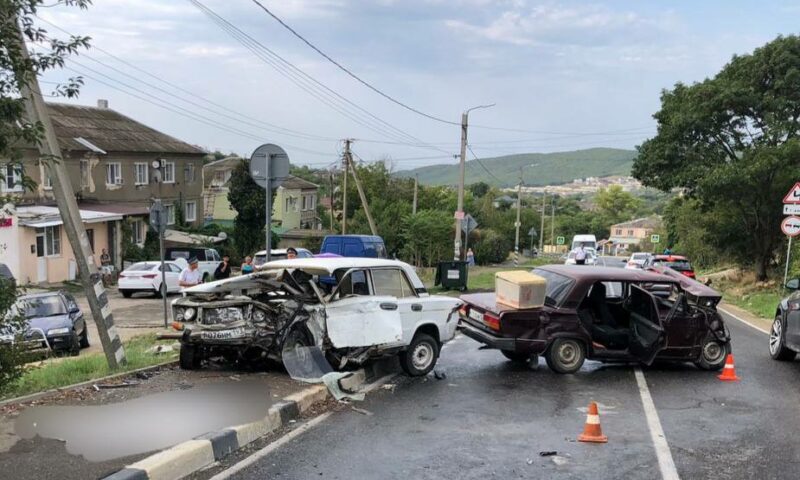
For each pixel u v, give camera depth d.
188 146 45.06
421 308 9.67
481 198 86.44
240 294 9.32
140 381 8.12
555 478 5.59
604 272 10.44
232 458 5.85
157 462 5.20
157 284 24.28
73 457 5.30
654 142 29.31
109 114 42.72
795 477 5.75
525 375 9.96
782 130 25.44
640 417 7.72
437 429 6.98
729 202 28.38
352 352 9.05
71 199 8.80
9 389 6.74
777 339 11.77
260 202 41.06
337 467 5.69
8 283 6.04
